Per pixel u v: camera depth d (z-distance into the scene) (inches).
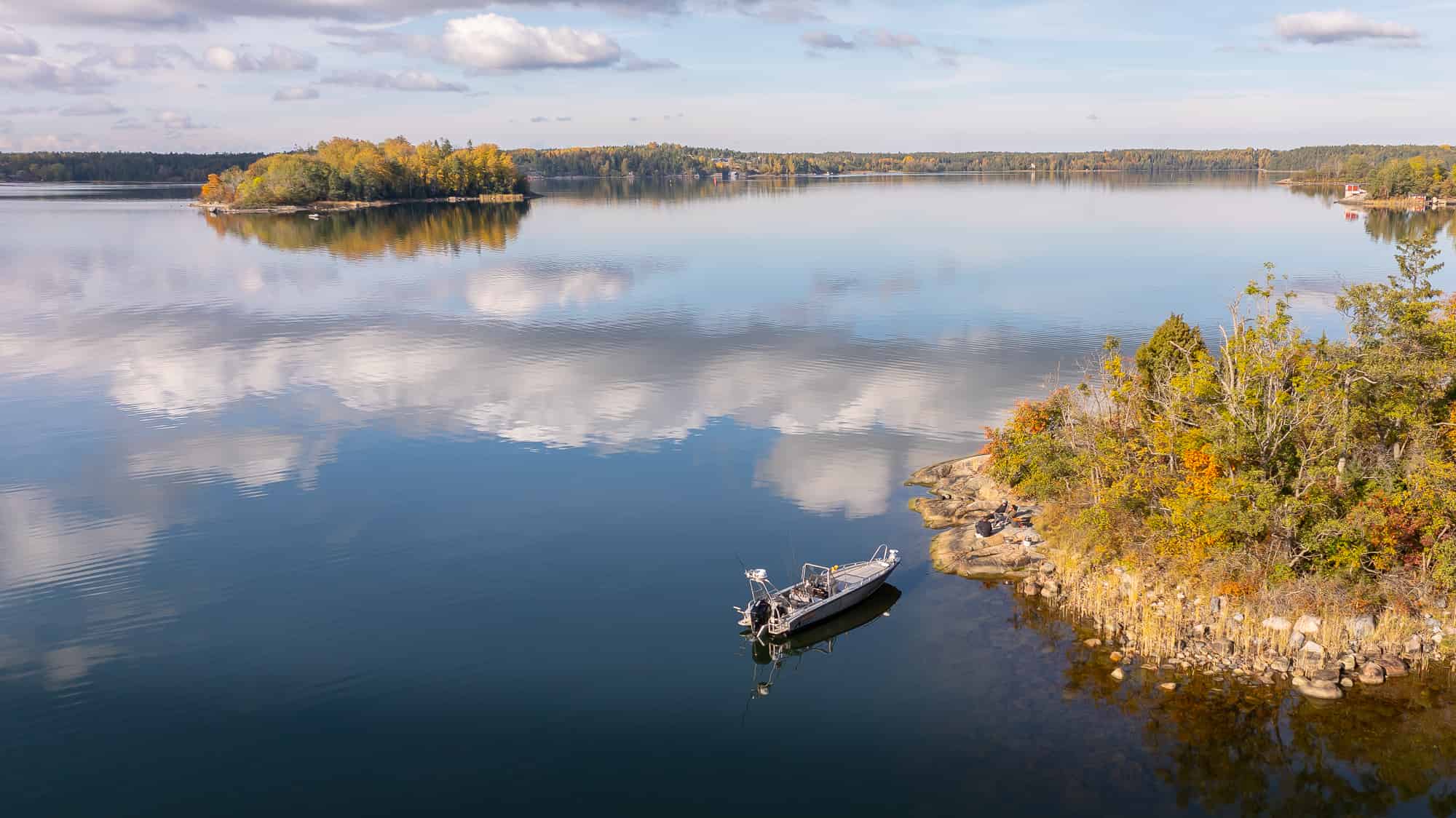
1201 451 1873.8
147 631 1849.2
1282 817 1261.1
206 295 5743.1
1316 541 1722.4
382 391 3582.7
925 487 2529.5
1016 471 2363.4
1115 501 1946.4
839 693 1594.5
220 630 1850.4
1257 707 1487.5
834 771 1390.3
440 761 1441.9
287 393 3560.5
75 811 1336.1
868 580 1914.4
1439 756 1365.7
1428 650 1601.9
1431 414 1943.9
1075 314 4761.3
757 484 2573.8
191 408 3373.5
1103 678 1594.5
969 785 1346.0
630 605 1926.7
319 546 2233.0
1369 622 1641.2
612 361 4013.3
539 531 2295.8
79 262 7288.4
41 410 3366.1
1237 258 6668.3
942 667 1660.9
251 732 1518.2
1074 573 1935.3
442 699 1601.9
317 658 1739.7
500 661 1720.0
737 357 4050.2
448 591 1996.8
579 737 1491.1
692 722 1528.1
